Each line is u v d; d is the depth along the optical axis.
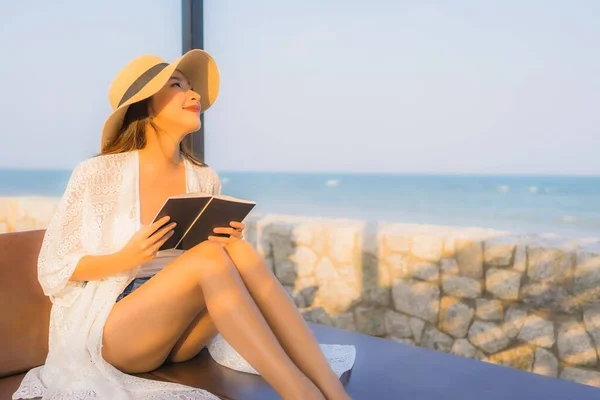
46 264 1.88
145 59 2.12
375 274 4.07
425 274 3.87
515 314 3.52
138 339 1.84
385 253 4.02
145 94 1.97
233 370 2.06
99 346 1.83
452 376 2.04
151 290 1.81
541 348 3.42
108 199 1.99
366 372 2.07
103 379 1.81
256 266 1.83
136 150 2.10
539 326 3.42
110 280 1.90
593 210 17.39
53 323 1.95
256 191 23.06
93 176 1.97
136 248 1.77
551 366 3.38
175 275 1.78
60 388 1.79
